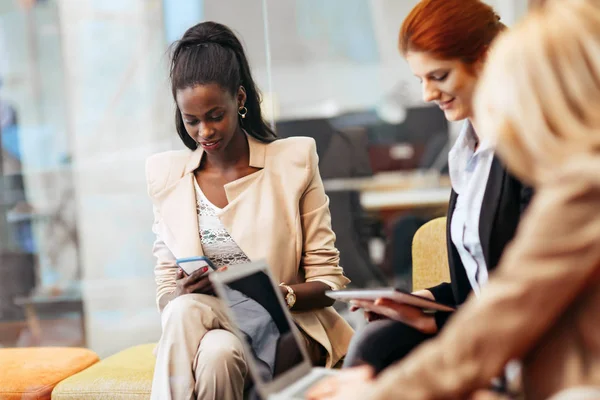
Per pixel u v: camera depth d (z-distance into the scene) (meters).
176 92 2.02
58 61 5.33
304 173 2.12
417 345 1.67
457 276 1.78
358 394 1.19
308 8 8.21
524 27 1.00
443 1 1.64
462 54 1.61
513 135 0.98
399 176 6.27
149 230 5.25
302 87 8.22
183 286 1.90
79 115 5.33
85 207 5.25
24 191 5.20
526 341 0.94
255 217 2.06
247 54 2.28
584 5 0.95
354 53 8.19
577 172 0.88
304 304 2.00
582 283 0.92
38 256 5.11
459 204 1.77
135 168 5.27
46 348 2.50
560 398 0.95
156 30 5.30
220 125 2.01
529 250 0.92
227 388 1.78
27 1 5.30
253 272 1.53
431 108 6.39
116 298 4.99
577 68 0.92
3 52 5.29
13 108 5.27
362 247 4.20
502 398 1.05
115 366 2.20
